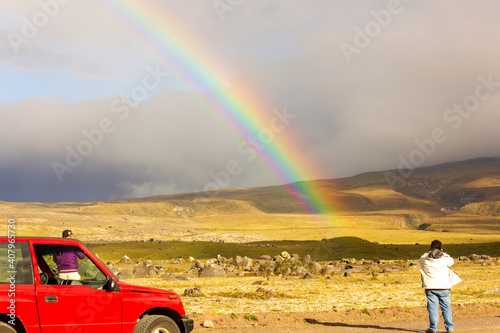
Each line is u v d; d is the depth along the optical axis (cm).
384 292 2553
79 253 869
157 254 8019
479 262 6031
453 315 1556
